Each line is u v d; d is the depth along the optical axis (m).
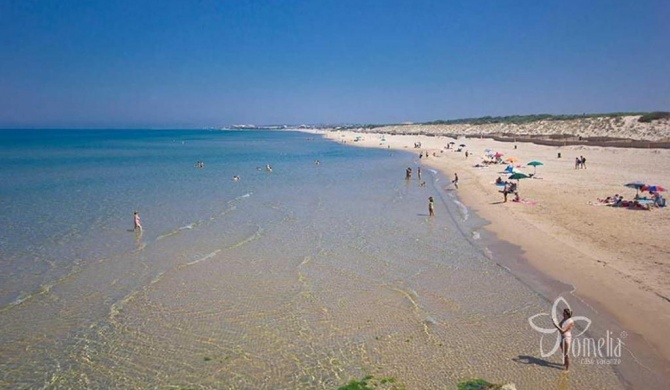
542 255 17.77
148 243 20.73
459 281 15.74
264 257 18.69
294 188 38.34
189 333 12.34
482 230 22.34
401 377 10.13
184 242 20.92
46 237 21.73
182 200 32.09
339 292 15.00
